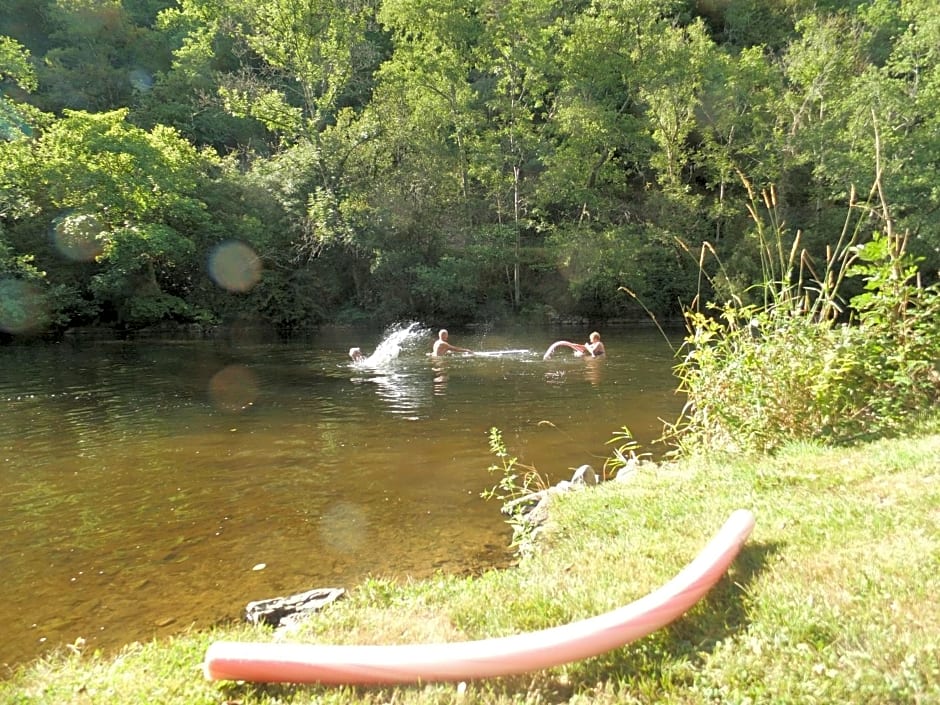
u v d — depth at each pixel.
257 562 4.52
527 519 4.89
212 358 17.22
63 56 33.50
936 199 23.06
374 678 2.43
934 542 3.10
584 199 26.45
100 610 3.87
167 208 24.66
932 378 5.94
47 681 2.79
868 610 2.55
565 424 8.66
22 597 4.04
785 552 3.19
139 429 8.73
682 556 3.40
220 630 3.41
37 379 13.65
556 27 26.88
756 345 6.29
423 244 27.64
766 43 33.97
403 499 5.80
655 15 26.83
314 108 28.53
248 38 26.86
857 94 24.69
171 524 5.24
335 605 3.46
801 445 5.46
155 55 36.50
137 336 23.98
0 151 21.67
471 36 26.47
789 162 26.88
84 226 22.59
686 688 2.27
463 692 2.33
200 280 26.97
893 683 2.09
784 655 2.35
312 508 5.59
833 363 5.98
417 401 10.44
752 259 25.22
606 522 4.18
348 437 8.10
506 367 14.33
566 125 26.22
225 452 7.46
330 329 26.77
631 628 2.52
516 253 27.16
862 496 3.94
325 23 26.98
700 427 6.55
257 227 26.23
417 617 3.09
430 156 27.08
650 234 27.44
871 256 6.21
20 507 5.67
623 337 21.92
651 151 29.44
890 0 30.22
